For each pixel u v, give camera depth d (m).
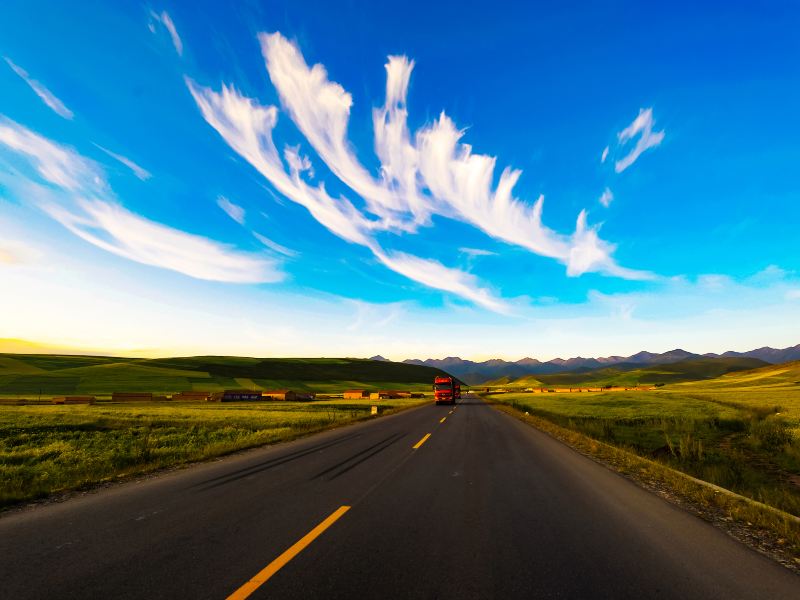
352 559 4.37
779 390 82.75
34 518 5.79
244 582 3.83
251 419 27.56
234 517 5.82
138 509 6.24
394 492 7.34
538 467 9.84
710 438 18.89
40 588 3.70
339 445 13.77
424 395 97.69
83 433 20.48
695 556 4.54
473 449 12.74
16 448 16.61
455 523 5.61
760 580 3.98
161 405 53.25
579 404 47.81
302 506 6.41
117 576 3.94
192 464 10.48
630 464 10.12
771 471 11.44
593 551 4.65
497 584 3.84
